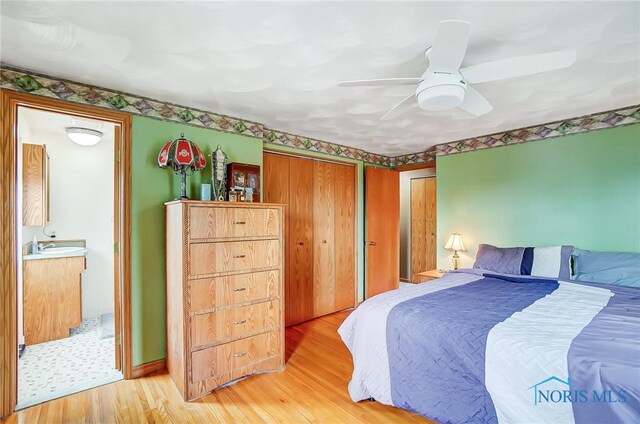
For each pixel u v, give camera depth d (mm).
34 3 1376
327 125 3258
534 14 1459
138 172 2428
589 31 1594
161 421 1915
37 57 1854
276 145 3490
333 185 4145
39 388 2262
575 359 1332
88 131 3316
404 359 1865
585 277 2664
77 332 3404
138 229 2426
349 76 2105
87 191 3881
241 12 1444
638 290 2309
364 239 4512
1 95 1927
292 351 2965
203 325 2221
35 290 3109
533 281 2697
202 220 2230
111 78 2139
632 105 2678
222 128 2889
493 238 3533
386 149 4398
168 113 2572
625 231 2732
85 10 1427
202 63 1933
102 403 2090
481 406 1549
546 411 1340
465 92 1853
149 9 1423
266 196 3439
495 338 1567
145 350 2455
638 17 1475
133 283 2402
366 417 1952
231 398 2166
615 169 2783
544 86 2275
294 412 2006
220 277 2307
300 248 3773
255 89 2320
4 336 1948
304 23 1529
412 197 5727
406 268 5820
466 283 2705
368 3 1381
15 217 2008
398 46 1735
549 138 3143
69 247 3699
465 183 3773
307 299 3846
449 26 1279
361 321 2121
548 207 3152
